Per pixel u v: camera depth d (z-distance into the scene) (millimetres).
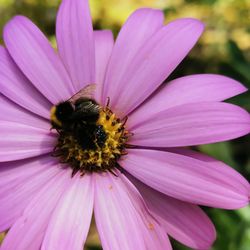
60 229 154
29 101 176
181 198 159
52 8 268
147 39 180
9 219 158
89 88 173
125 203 162
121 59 179
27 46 179
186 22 178
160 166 164
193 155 165
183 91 173
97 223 157
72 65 180
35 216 158
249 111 244
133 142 172
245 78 250
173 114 167
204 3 263
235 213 210
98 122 175
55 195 164
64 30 181
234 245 204
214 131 160
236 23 276
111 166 173
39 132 173
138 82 177
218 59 267
